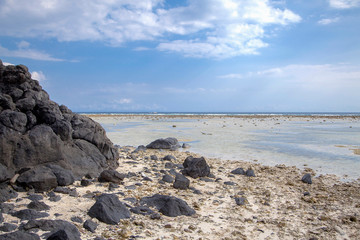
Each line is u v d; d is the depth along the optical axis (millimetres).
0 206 7383
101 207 7398
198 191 10414
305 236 7219
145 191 10016
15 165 9242
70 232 6062
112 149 13320
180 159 17594
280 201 9992
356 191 11352
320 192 11211
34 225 6473
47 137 10094
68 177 9758
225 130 41594
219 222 7801
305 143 26547
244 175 13734
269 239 6957
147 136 31688
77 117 13188
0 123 9617
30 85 12664
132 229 6941
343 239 7137
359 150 22375
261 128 46938
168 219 7754
